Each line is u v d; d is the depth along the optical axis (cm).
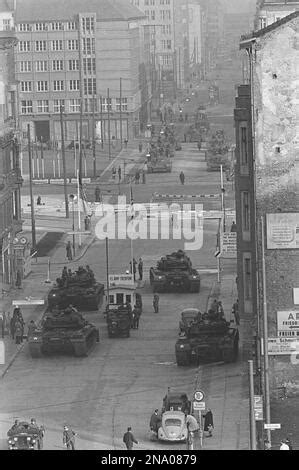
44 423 9819
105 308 13638
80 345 11756
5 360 11800
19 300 13112
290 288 10550
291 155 10619
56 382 11025
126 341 12425
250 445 8856
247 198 11700
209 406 10162
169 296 14425
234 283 14975
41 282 15188
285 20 10494
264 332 9688
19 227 15800
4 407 10288
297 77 10544
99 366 11538
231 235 14962
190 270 14712
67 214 19738
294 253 10569
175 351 11681
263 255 10125
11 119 15675
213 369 11294
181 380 11000
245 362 11469
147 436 9444
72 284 13850
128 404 10306
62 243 17738
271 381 10444
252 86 10575
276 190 10631
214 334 11531
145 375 11200
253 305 11650
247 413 9919
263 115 10600
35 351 11812
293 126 10594
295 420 9600
